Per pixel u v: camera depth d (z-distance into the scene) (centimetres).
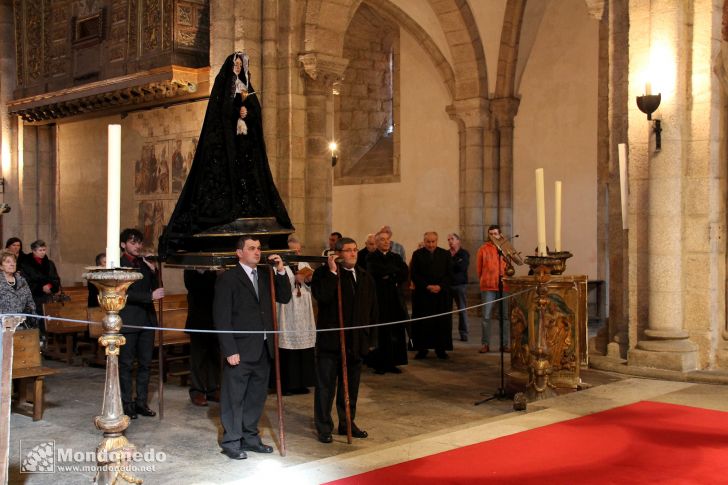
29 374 698
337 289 629
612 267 923
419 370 958
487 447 534
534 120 1543
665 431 576
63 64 1426
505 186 1576
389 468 489
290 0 1121
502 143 1577
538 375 733
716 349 838
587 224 1467
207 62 1220
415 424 695
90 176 1422
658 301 832
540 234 712
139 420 711
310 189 1146
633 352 845
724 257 856
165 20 1200
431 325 1034
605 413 637
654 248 834
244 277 597
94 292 956
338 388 654
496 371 949
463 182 1611
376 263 938
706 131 827
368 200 1873
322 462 509
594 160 1455
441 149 1706
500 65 1546
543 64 1527
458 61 1573
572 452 520
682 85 827
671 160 823
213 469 558
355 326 634
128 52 1272
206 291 771
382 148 1936
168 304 990
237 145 734
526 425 597
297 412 746
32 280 1028
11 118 1576
